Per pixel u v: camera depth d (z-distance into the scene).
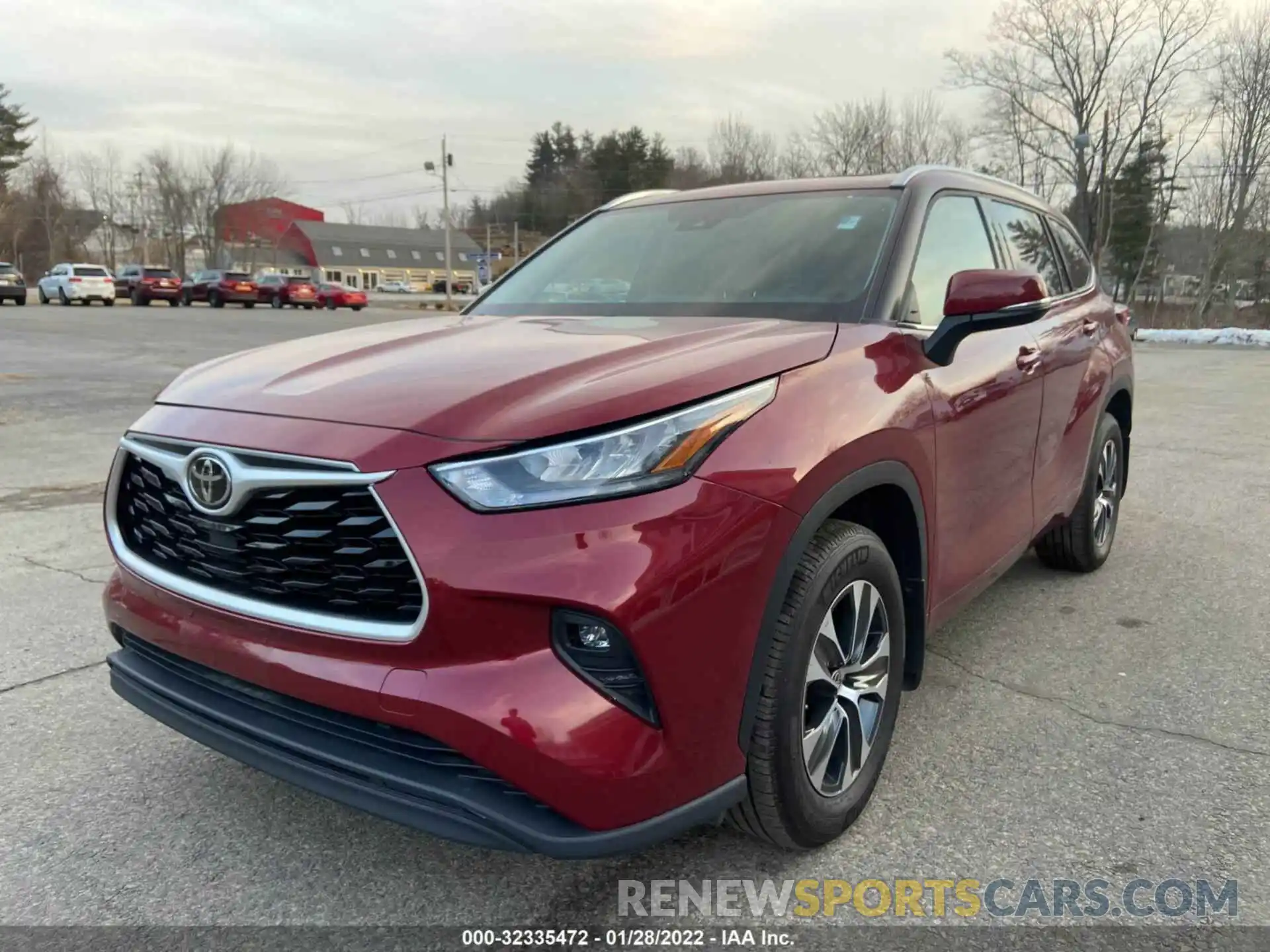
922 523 2.69
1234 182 42.91
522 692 1.88
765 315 2.87
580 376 2.17
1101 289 4.95
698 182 73.56
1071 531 4.50
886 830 2.58
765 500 2.07
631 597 1.87
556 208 89.00
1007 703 3.35
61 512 6.00
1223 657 3.73
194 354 17.69
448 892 2.35
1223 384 14.34
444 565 1.88
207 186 87.38
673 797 1.98
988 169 46.09
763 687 2.16
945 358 2.79
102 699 3.40
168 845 2.54
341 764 2.03
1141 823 2.60
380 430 2.02
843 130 53.22
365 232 106.31
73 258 84.94
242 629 2.16
